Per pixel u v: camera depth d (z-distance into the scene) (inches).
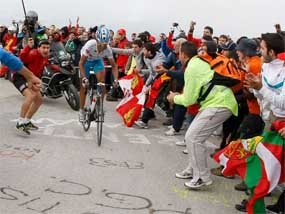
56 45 393.1
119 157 241.4
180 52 212.7
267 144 160.2
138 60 343.6
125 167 223.8
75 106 362.6
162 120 356.2
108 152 249.6
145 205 174.9
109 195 182.7
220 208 177.8
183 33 345.4
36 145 251.4
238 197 191.3
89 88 284.8
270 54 155.0
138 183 200.2
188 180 208.8
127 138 287.4
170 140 289.6
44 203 168.9
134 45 344.5
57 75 368.2
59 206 167.0
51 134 280.5
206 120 189.0
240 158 165.3
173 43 327.0
